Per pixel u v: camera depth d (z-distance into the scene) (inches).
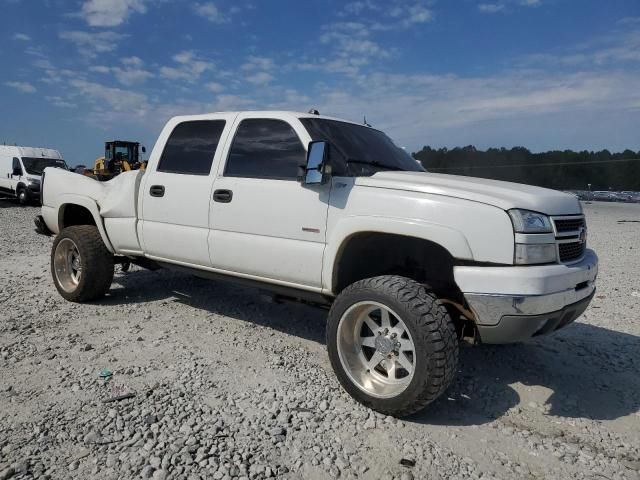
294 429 123.6
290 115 167.6
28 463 105.0
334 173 152.3
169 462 107.4
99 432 117.9
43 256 354.9
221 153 178.5
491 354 181.3
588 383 160.4
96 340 179.0
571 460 116.4
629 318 229.8
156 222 195.8
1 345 170.4
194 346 176.4
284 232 157.8
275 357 168.9
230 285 264.4
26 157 894.4
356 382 137.6
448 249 128.0
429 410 138.3
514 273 122.3
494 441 123.6
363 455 114.5
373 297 131.9
